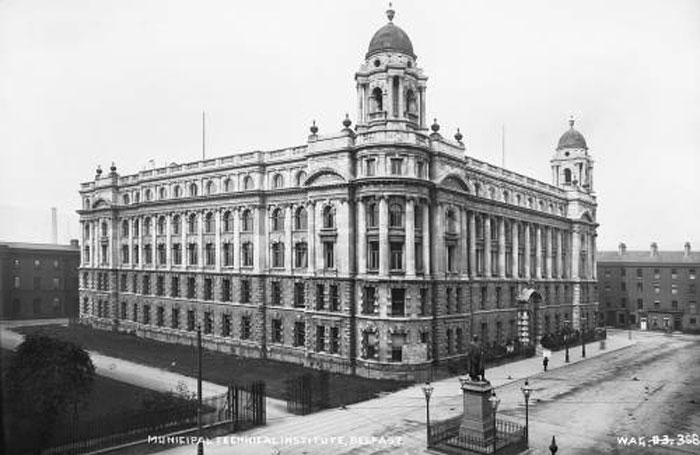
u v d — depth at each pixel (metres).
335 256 59.88
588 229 102.12
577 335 90.88
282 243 66.50
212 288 73.56
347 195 58.53
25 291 101.25
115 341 78.50
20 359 31.69
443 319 60.28
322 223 60.97
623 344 90.75
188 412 37.69
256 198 67.75
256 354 67.06
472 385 34.00
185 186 77.75
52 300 105.25
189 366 61.34
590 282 101.31
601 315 122.69
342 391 50.22
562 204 97.00
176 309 78.50
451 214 63.91
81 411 40.47
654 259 119.31
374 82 58.81
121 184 89.69
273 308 66.50
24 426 30.73
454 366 59.19
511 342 74.38
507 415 43.50
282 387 51.66
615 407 46.22
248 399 43.00
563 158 102.75
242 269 69.62
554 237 93.06
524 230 82.94
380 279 55.75
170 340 78.44
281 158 66.69
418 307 56.47
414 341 55.69
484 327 71.25
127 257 88.38
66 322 99.56
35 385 30.97
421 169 58.62
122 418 35.06
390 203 56.69
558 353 78.31
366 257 57.22
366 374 56.41
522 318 78.88
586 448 35.62
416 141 57.84
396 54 58.88
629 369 65.06
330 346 59.78
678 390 53.00
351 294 58.12
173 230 79.88
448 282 61.94
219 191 73.06
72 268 108.75
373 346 56.78
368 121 59.34
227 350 70.19
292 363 63.22
